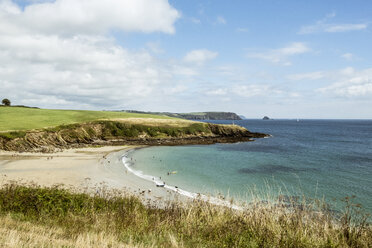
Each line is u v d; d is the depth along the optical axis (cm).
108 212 911
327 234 679
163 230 740
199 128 9106
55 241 537
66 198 1038
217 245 645
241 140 8425
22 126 6100
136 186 2619
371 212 1717
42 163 3756
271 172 3509
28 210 893
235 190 2536
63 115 8681
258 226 736
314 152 5659
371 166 3981
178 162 4328
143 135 7925
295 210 816
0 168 3341
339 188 2636
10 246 457
